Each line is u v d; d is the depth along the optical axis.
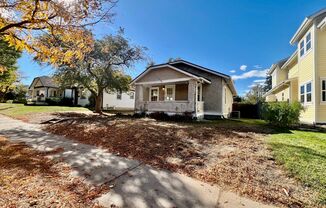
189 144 5.66
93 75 16.75
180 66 17.50
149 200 2.85
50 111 16.97
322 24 10.15
